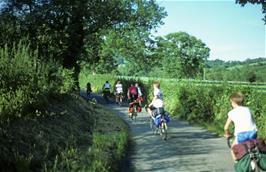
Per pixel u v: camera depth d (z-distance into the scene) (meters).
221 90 24.72
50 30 28.70
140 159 14.87
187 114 27.75
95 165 11.60
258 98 19.31
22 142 10.33
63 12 30.34
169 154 15.70
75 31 32.59
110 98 51.25
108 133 17.61
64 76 19.89
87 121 18.39
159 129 20.70
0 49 14.73
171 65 92.19
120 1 41.38
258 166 8.98
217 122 23.34
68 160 11.18
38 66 15.71
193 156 15.27
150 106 20.00
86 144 14.12
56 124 13.70
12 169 9.01
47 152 10.77
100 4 37.97
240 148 9.10
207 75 65.81
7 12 28.58
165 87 34.88
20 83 13.14
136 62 79.81
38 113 13.06
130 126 24.52
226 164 13.92
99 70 79.12
